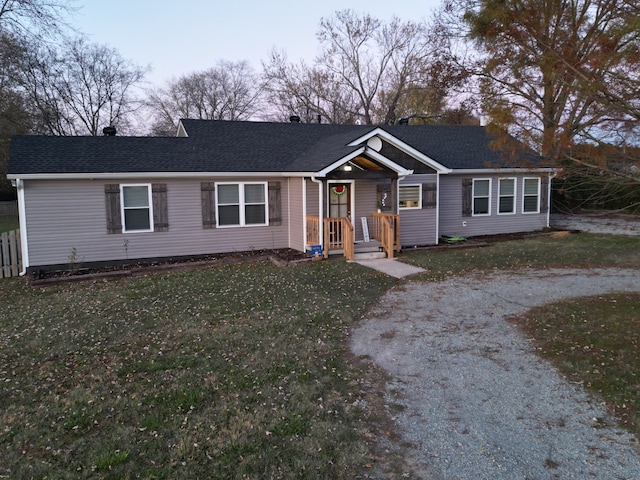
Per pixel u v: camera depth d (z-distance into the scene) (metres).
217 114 46.28
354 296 9.30
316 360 6.00
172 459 3.80
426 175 15.66
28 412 4.67
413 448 3.99
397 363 5.91
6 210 32.22
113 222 13.16
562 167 6.21
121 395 5.02
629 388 4.91
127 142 14.69
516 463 3.74
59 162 12.70
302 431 4.24
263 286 10.14
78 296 9.78
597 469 3.63
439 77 26.12
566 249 14.14
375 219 14.91
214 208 14.24
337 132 18.69
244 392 5.05
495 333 6.89
